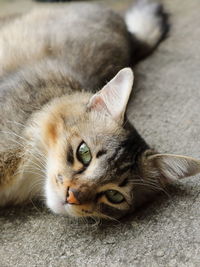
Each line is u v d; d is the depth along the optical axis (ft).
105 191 1.54
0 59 1.97
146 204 1.64
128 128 1.65
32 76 1.79
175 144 1.83
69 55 1.95
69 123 1.63
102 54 2.03
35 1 3.21
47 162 1.63
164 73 2.32
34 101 1.71
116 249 1.48
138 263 1.43
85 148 1.57
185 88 2.19
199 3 3.10
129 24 2.63
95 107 1.67
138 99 2.13
